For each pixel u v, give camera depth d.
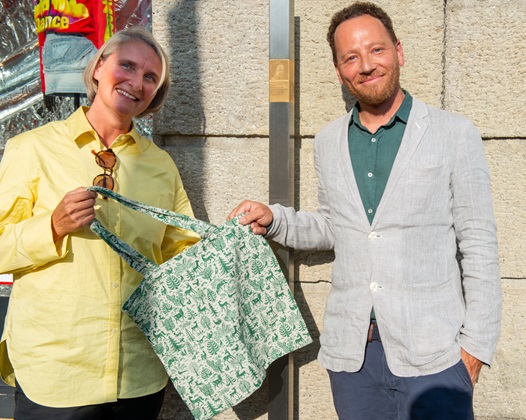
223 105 2.60
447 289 1.97
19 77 3.11
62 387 1.86
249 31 2.57
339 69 2.09
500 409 2.54
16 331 1.89
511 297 2.51
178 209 2.24
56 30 2.57
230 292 2.03
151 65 2.01
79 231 1.90
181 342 2.03
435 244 1.96
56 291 1.87
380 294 1.95
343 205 2.05
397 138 2.02
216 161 2.63
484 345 1.87
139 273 2.00
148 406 2.08
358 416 2.03
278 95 2.37
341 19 2.09
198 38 2.59
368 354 2.01
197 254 2.03
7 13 3.08
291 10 2.39
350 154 2.08
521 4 2.44
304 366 2.62
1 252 1.84
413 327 1.92
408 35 2.49
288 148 2.38
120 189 2.02
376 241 1.97
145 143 2.18
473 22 2.47
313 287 2.61
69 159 1.95
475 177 1.94
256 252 2.13
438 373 1.90
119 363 1.95
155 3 2.61
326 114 2.57
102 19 2.59
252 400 2.64
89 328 1.89
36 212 1.91
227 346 2.04
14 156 1.92
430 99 2.49
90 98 2.07
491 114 2.48
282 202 2.39
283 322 2.18
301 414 2.64
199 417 2.05
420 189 1.94
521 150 2.48
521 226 2.49
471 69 2.48
